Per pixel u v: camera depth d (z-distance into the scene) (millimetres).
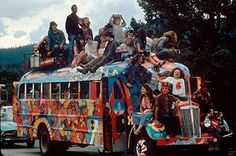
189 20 20156
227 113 19938
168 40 15109
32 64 18797
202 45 20219
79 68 15977
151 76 14391
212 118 14047
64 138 16500
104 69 14430
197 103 13914
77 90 15789
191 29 20938
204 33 20609
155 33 20859
